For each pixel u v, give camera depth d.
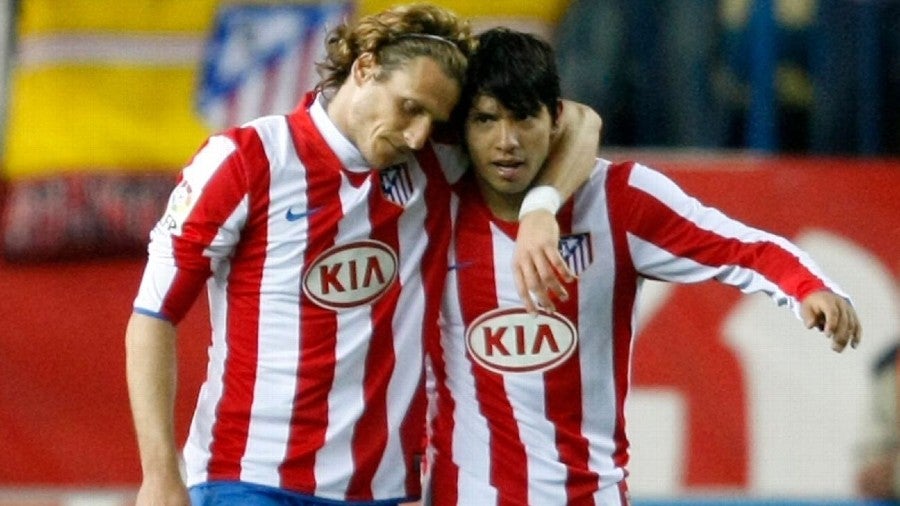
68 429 25.36
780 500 25.31
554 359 16.44
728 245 16.06
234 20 26.09
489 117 15.41
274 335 15.71
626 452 17.00
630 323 16.73
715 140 28.86
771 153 28.14
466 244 16.33
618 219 16.30
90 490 25.27
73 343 25.44
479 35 15.77
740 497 25.30
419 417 16.27
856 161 26.00
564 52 29.45
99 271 25.58
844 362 25.48
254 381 15.80
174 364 15.38
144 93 26.02
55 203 25.66
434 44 15.10
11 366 25.41
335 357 15.73
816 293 15.16
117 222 25.62
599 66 29.33
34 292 25.52
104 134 25.86
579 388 16.55
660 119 29.08
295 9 26.06
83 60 25.95
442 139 16.05
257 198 15.45
